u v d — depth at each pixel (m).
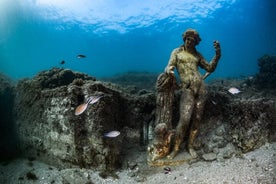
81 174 2.07
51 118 2.26
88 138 2.16
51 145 2.29
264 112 2.35
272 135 2.35
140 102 2.48
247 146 2.23
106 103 2.21
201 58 2.34
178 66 2.29
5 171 2.29
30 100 2.48
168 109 2.23
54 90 2.26
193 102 2.18
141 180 2.03
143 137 2.42
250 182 1.82
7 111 2.71
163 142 2.14
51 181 2.04
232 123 2.36
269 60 3.69
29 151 2.48
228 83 3.85
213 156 2.19
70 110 2.12
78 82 2.31
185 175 2.01
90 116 2.14
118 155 2.25
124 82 4.05
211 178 1.93
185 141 2.32
